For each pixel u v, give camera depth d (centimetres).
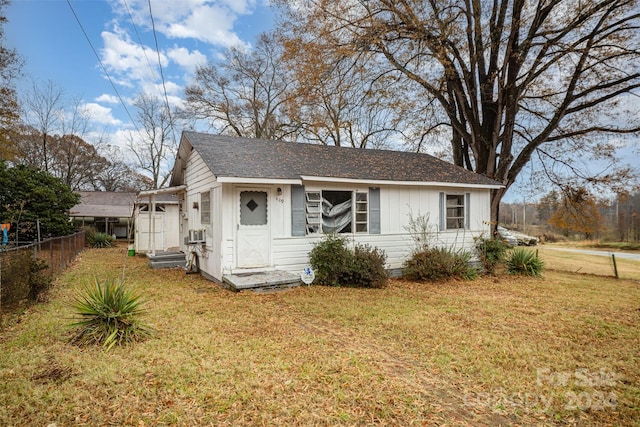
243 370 382
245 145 1059
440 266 1000
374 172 1043
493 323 588
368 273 884
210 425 285
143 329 491
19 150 2116
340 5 1393
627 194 1462
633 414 316
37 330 493
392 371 394
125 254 1617
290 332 520
